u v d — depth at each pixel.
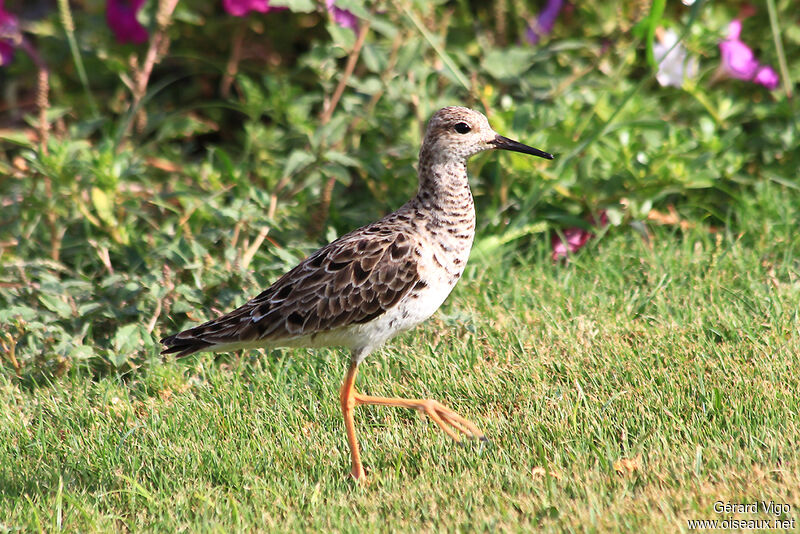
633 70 15.41
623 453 9.04
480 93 13.45
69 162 12.84
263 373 10.86
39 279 12.45
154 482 9.15
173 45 15.83
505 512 8.10
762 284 11.79
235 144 16.22
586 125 13.80
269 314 9.31
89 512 8.57
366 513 8.42
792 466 8.38
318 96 14.55
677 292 11.92
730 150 13.67
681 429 9.15
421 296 9.48
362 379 10.70
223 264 12.29
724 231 13.55
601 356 10.57
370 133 14.10
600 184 13.35
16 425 10.18
